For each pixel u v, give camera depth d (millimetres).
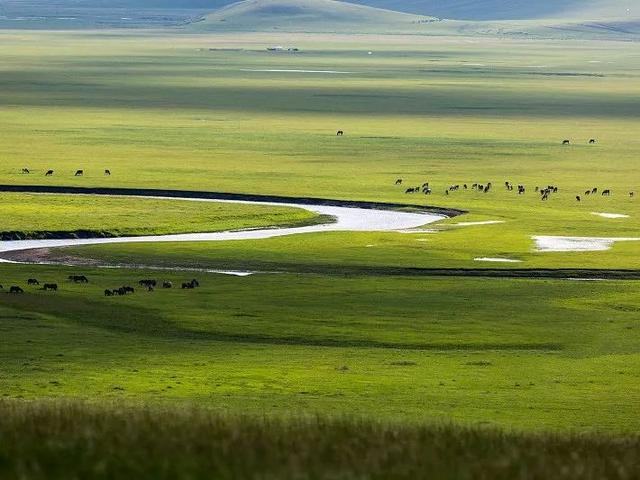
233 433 95812
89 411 109438
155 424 100000
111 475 82938
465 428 113312
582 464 92625
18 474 82562
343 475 84312
